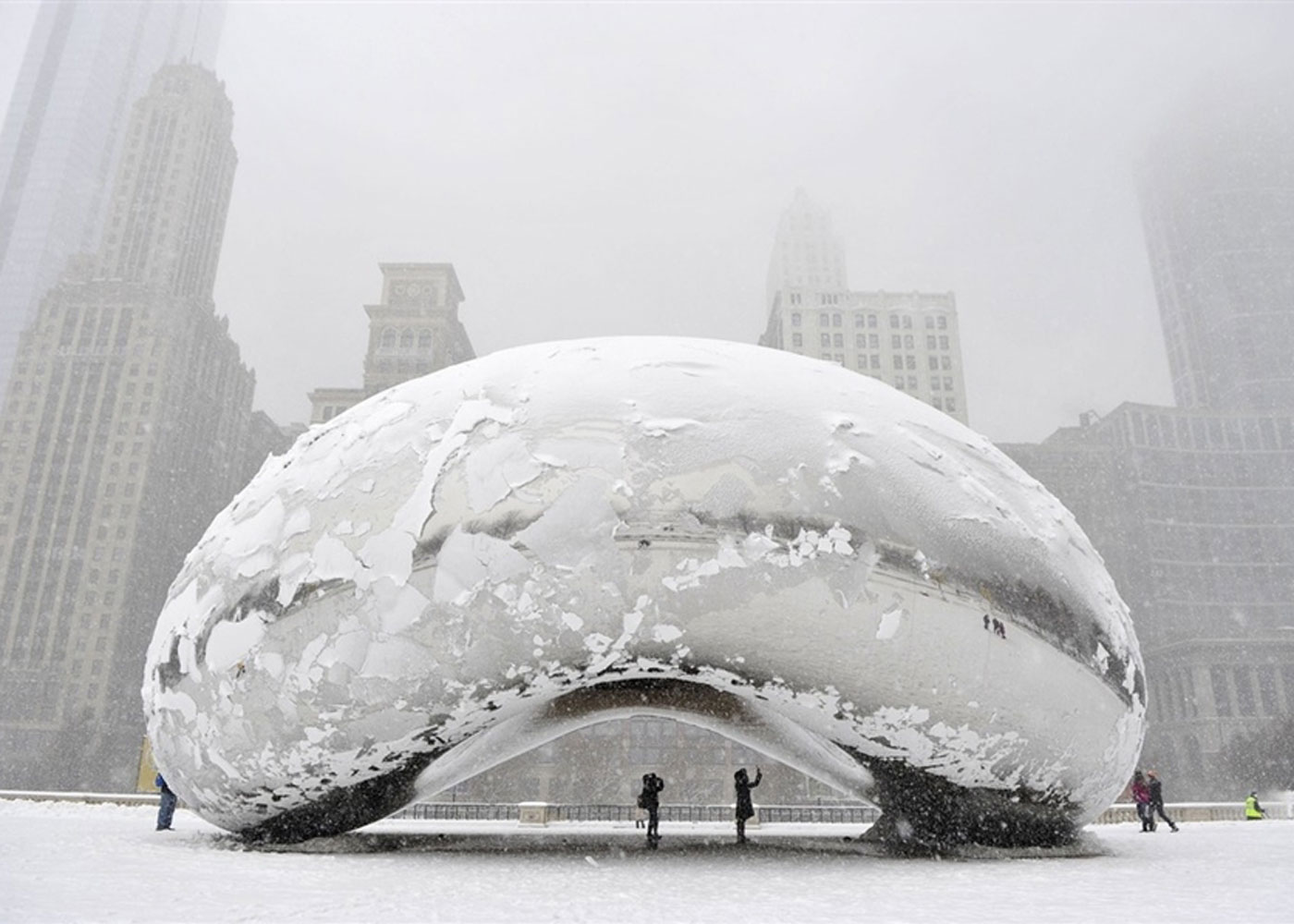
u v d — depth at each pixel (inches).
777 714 406.3
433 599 352.5
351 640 357.7
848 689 358.3
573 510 355.9
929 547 365.1
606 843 517.3
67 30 6466.5
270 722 368.8
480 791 2598.4
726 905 252.1
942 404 4911.4
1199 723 3858.3
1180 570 5162.4
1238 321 6658.5
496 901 255.9
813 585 350.9
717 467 364.2
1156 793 712.4
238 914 224.2
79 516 4047.7
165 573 4315.9
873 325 5044.3
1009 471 425.4
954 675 357.4
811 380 411.8
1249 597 5152.6
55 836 455.5
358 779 383.6
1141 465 5315.0
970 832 422.9
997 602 367.9
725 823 980.6
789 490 362.3
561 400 384.8
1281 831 700.0
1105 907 246.7
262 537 390.0
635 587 348.8
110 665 3811.5
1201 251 7027.6
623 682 412.5
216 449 4972.9
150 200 5187.0
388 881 295.4
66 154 6122.1
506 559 351.6
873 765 403.2
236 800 396.2
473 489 363.9
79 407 4227.4
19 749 3659.0
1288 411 5482.3
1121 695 400.5
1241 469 5388.8
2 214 6003.9
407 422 397.1
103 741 3688.5
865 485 370.9
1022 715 366.6
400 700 356.2
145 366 4325.8
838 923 220.7
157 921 211.3
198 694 387.9
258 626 373.7
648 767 2593.5
